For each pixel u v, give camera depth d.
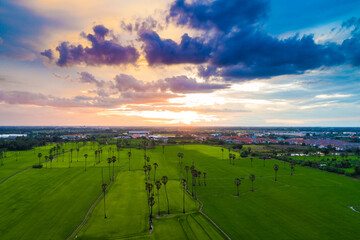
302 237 66.38
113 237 65.88
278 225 74.19
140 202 93.00
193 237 66.31
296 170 160.75
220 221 77.19
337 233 68.69
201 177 138.75
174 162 190.88
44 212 82.56
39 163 176.00
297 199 99.19
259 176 142.75
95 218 77.44
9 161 185.62
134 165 172.75
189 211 85.50
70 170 153.00
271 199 99.25
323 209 87.56
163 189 111.88
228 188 116.00
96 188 111.31
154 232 69.25
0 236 65.81
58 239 64.62
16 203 91.00
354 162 179.50
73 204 90.12
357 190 112.50
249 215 82.00
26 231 68.88
